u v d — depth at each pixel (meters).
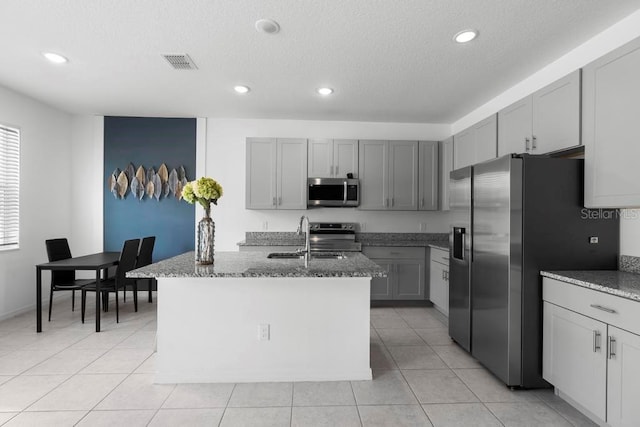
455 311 3.12
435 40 2.58
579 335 1.96
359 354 2.48
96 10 2.24
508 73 3.17
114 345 3.06
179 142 4.81
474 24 2.36
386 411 2.08
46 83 3.53
